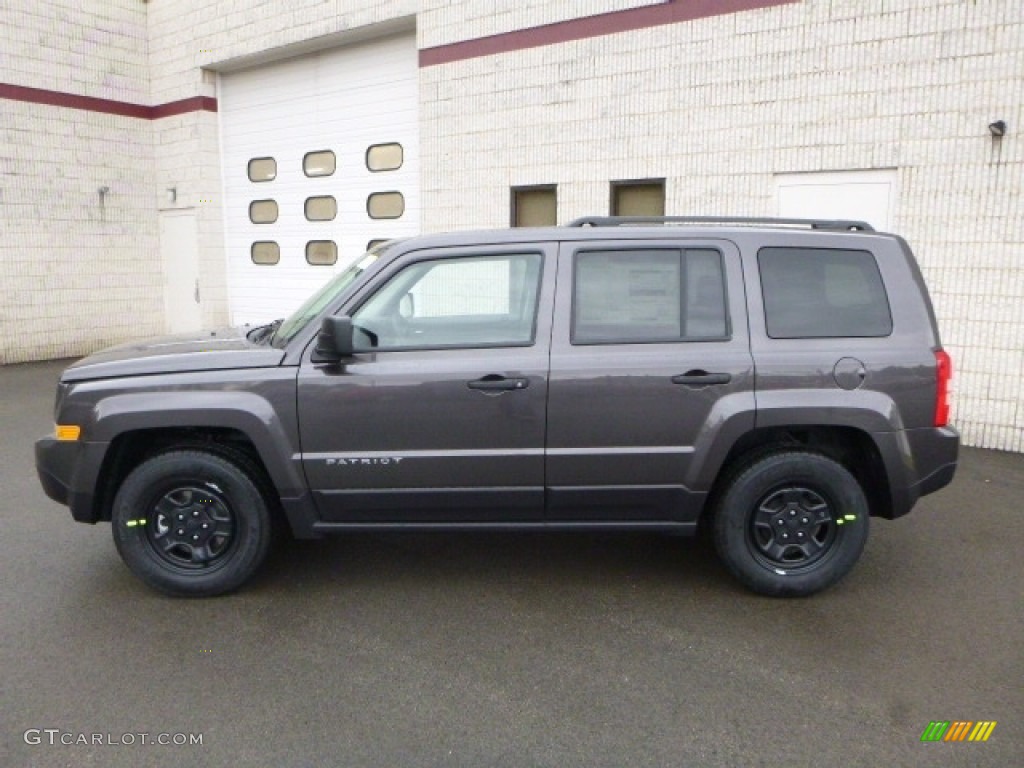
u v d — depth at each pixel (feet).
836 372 11.46
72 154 36.94
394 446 11.55
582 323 11.66
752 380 11.43
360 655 10.34
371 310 11.80
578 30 24.99
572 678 9.77
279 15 32.78
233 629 11.05
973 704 9.20
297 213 35.40
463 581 12.82
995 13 18.80
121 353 12.63
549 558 13.87
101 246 38.58
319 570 13.28
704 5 22.70
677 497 11.76
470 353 11.51
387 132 31.63
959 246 20.01
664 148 23.86
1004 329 19.72
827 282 11.85
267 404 11.41
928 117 19.97
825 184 21.61
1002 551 13.96
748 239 11.89
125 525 11.76
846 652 10.41
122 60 38.32
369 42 31.58
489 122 27.25
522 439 11.51
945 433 11.74
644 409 11.44
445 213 28.76
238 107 36.94
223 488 11.80
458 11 27.37
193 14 36.40
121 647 10.50
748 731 8.68
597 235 11.93
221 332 14.48
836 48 20.93
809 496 11.95
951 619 11.37
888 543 14.34
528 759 8.19
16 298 35.63
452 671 9.93
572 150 25.59
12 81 34.37
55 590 12.32
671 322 11.66
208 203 37.96
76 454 11.64
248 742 8.46
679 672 9.91
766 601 12.01
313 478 11.61
